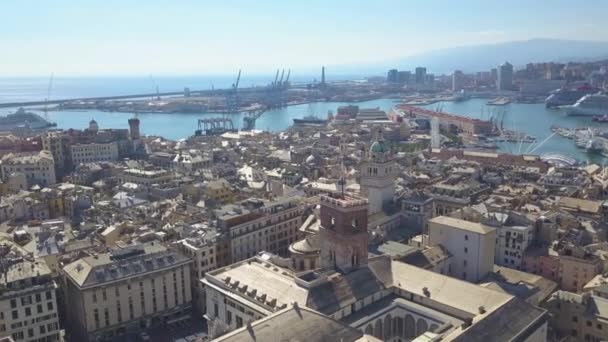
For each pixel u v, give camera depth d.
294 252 169.50
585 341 156.62
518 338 115.88
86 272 172.62
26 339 160.38
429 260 178.25
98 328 171.25
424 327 133.38
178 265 188.00
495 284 165.00
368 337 106.25
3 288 157.12
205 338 160.12
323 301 131.00
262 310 136.50
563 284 199.12
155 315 184.00
